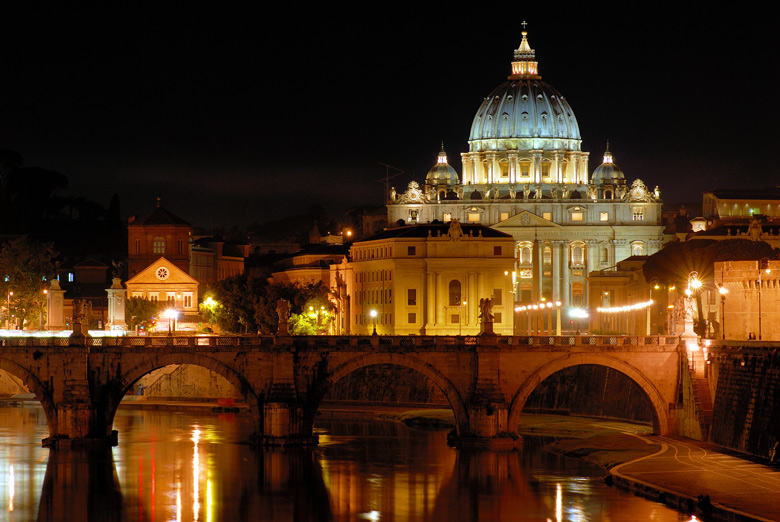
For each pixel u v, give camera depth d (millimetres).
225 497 190500
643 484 187500
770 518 165125
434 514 180375
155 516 180500
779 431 195375
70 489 195250
